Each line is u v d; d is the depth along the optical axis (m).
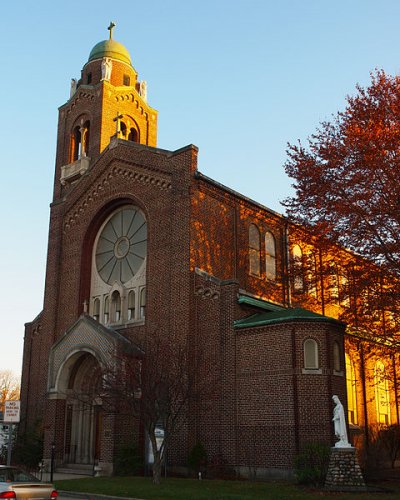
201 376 28.67
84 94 41.97
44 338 37.38
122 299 33.78
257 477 25.91
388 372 34.59
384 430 36.41
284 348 26.58
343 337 27.84
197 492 20.38
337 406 23.41
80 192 38.09
